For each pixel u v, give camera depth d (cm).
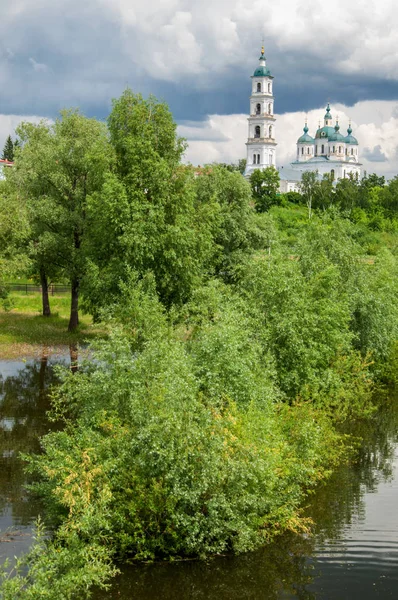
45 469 1672
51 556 1409
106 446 1666
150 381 1822
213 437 1630
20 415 2822
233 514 1619
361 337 3609
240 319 2538
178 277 3666
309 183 16725
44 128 5225
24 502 1920
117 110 3684
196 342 2227
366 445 2670
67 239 4522
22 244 4744
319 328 2877
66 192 4625
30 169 4650
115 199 3509
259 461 1666
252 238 5638
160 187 3550
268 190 15100
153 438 1586
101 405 1878
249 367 2275
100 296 3619
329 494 2120
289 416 2205
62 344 4419
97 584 1441
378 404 3362
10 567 1523
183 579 1556
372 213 13550
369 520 1916
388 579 1598
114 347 1950
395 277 4338
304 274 3412
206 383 2023
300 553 1711
